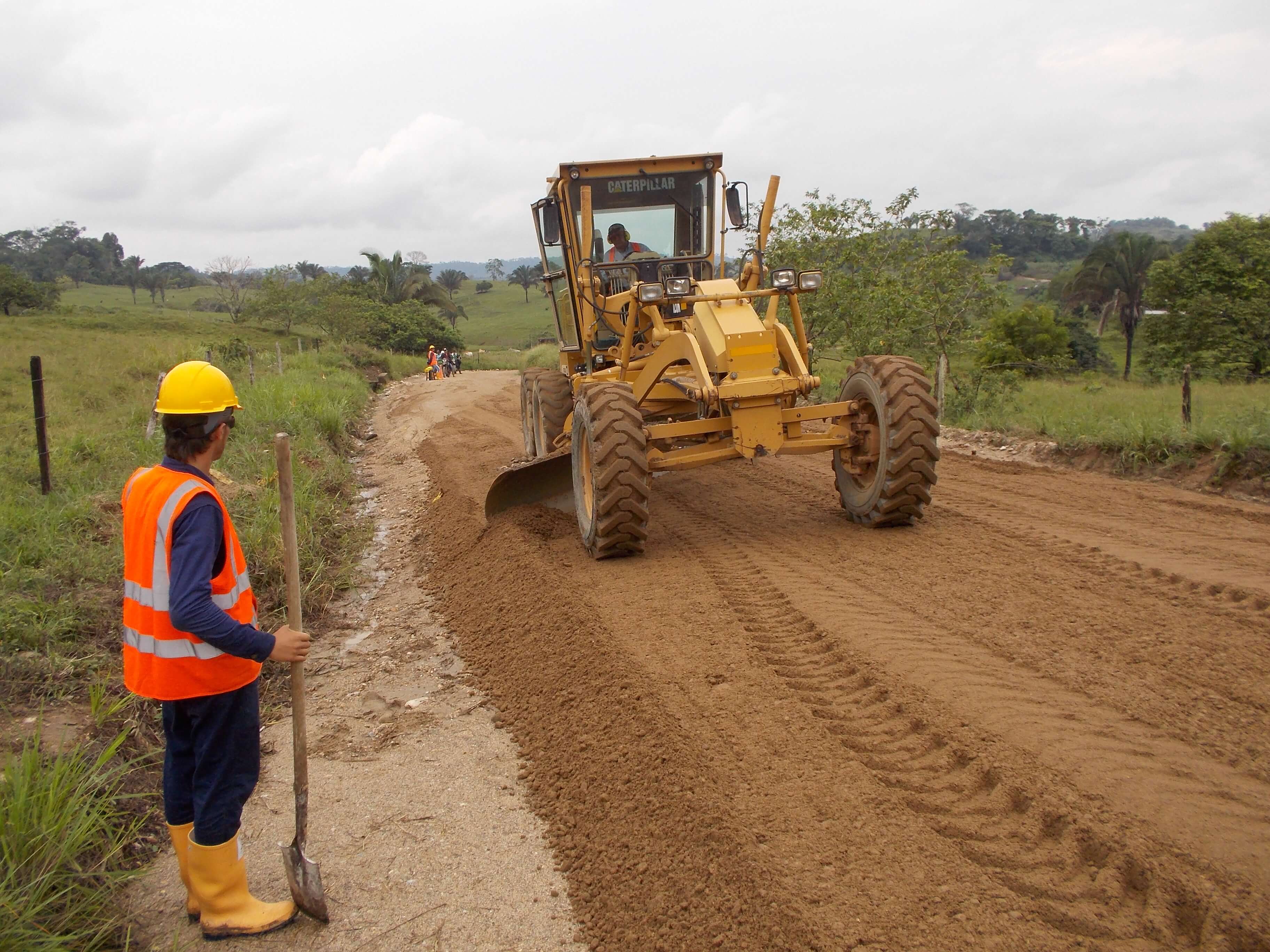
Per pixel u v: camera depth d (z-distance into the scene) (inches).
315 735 187.0
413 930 122.3
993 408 497.4
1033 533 257.3
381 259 2226.9
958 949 99.3
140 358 880.3
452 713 193.5
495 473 430.3
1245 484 309.1
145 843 143.6
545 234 336.5
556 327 397.1
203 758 114.7
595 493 247.6
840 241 608.1
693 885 117.9
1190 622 182.2
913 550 245.3
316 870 122.3
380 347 1802.4
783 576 226.4
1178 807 118.4
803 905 107.6
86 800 135.0
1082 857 112.6
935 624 188.9
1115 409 443.5
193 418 109.7
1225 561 223.8
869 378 261.4
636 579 235.0
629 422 244.7
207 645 109.6
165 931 123.6
